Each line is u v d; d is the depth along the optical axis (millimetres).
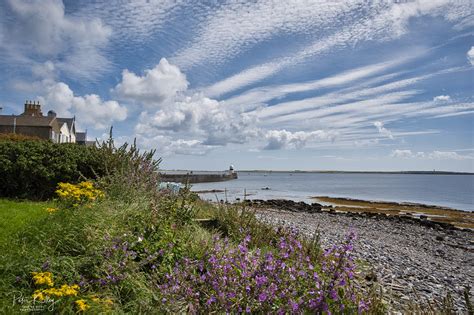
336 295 4113
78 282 4391
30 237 5418
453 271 10625
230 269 4746
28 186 10664
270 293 4230
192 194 8828
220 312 4188
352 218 25484
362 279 6984
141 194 8258
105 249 4953
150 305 4293
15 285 4234
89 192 7023
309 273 4715
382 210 33344
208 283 4664
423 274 9250
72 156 11141
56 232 5359
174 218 7047
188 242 6090
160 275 4988
